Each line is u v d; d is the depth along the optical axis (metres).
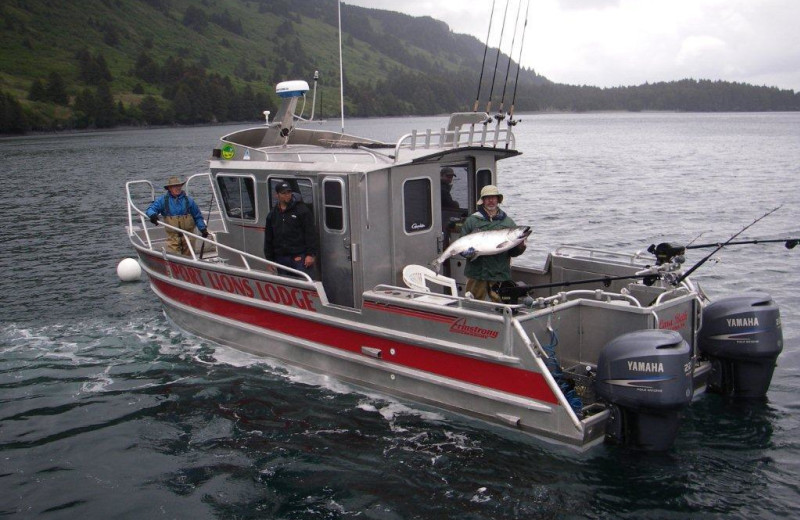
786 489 5.59
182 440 6.78
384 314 7.13
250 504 5.64
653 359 5.66
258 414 7.25
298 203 8.00
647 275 6.75
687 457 6.05
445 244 8.40
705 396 7.21
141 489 5.93
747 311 6.83
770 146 55.41
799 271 12.82
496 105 82.62
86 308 11.57
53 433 7.02
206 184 31.11
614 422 6.01
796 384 7.67
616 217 20.39
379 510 5.46
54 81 123.88
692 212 21.05
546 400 6.04
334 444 6.54
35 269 14.74
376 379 7.41
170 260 9.71
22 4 186.00
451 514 5.37
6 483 6.10
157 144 69.81
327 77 166.38
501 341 6.27
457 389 6.65
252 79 178.25
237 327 8.84
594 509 5.37
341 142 9.50
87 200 26.89
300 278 8.17
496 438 6.45
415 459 6.18
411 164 7.69
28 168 42.75
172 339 9.76
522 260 14.73
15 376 8.56
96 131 116.31
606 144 63.00
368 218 7.46
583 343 6.80
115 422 7.23
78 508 5.68
